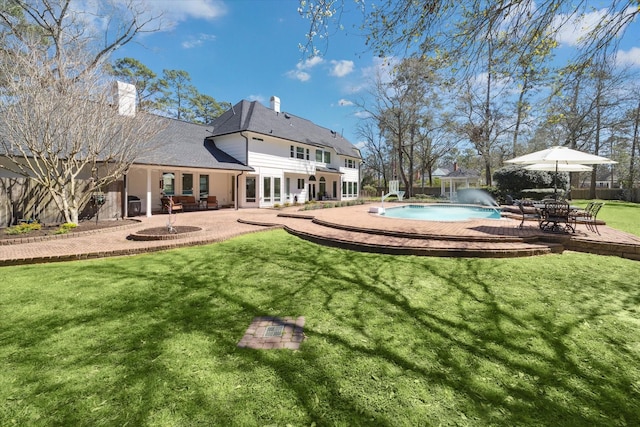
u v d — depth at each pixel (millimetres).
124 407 2143
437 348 2932
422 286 4668
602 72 5254
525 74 5500
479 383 2412
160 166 14000
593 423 2020
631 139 26906
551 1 4418
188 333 3232
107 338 3119
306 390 2320
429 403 2191
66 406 2154
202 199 18625
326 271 5508
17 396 2252
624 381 2449
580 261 5977
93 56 10398
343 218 11539
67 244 7449
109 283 4863
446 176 25719
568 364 2676
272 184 21078
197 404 2172
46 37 11797
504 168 20516
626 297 4191
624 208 17500
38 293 4398
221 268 5734
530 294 4316
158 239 8055
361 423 2008
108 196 11875
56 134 8969
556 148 8719
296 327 3375
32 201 10141
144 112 11344
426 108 27859
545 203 8281
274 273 5414
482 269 5484
